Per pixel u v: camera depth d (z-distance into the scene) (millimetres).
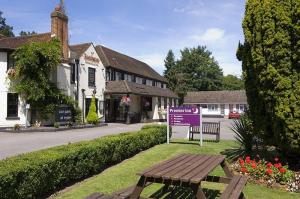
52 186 7375
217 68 84125
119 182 8484
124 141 11562
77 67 29344
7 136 19266
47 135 19922
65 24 28047
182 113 16531
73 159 8234
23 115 24453
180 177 5328
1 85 23812
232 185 6582
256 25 9289
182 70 81938
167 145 15734
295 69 8859
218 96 70562
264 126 9977
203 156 7949
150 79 47094
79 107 28297
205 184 8516
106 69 35156
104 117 33562
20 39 27938
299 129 8750
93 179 8820
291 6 8812
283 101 8859
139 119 36656
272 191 7898
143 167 10406
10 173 5961
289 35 8828
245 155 11539
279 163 9133
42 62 24188
